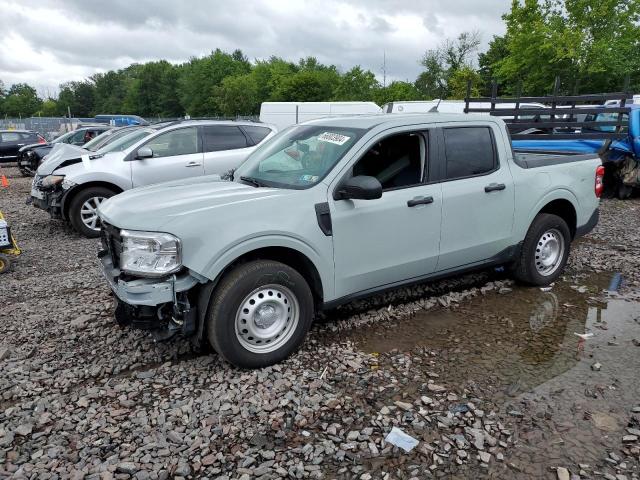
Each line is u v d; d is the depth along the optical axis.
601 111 9.30
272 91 77.06
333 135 4.36
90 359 4.04
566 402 3.34
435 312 4.87
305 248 3.80
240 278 3.56
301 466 2.78
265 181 4.30
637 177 10.53
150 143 8.70
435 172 4.51
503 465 2.78
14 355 4.13
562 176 5.39
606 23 25.97
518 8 28.62
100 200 8.45
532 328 4.50
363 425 3.13
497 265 5.19
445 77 52.44
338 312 4.85
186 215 3.53
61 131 37.56
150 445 2.96
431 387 3.52
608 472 2.70
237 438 3.03
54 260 7.08
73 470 2.77
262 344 3.78
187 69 103.31
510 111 9.84
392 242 4.26
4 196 13.87
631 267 6.17
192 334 3.61
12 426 3.18
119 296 3.63
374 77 55.97
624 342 4.21
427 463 2.81
